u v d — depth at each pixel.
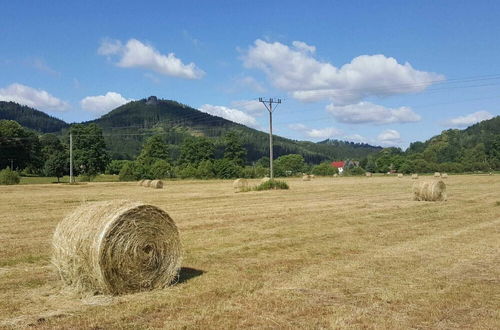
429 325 7.24
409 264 11.27
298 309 7.97
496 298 8.55
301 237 15.32
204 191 43.91
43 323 7.32
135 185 59.75
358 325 7.23
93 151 96.56
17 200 32.47
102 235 8.95
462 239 14.64
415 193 28.69
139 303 8.42
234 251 13.09
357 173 110.38
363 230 16.66
